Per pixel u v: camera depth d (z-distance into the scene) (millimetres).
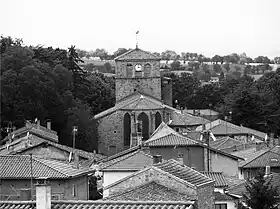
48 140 146375
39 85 197000
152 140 113875
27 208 48844
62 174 91000
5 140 164375
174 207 48000
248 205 78312
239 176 116750
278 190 84312
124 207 48312
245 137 199500
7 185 91062
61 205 48875
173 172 58250
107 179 92688
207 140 124062
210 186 57625
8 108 193000
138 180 58469
